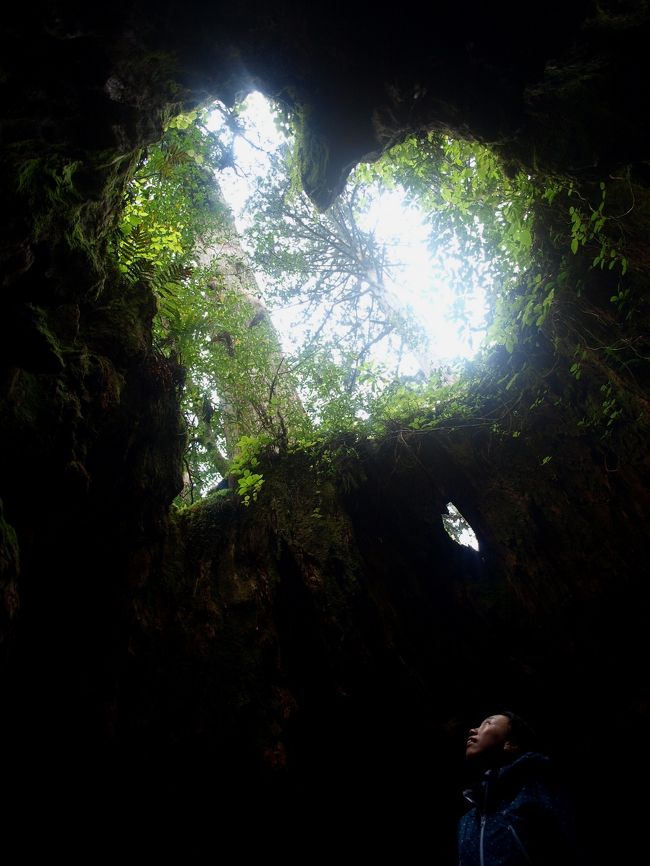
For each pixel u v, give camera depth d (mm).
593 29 3867
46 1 2543
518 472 6602
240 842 5227
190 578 6105
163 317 6148
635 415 5801
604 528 6020
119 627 4934
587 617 5902
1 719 3887
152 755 5074
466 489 6914
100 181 3543
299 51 3758
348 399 7176
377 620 5961
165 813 5051
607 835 5320
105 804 4812
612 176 5129
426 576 6828
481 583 6703
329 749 5594
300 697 5703
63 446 3686
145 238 5062
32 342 3186
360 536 6707
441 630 6414
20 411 3379
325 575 6117
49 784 4387
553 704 5887
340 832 5500
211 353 7188
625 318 5770
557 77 4219
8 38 2578
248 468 7027
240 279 9250
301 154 4738
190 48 3357
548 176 5141
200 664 5594
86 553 4309
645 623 5656
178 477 5297
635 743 5422
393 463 7027
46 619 4086
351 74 3932
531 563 6262
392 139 4645
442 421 7039
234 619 5926
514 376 6590
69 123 3082
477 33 3824
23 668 3963
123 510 4648
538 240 6113
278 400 7551
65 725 4402
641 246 5562
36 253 3262
